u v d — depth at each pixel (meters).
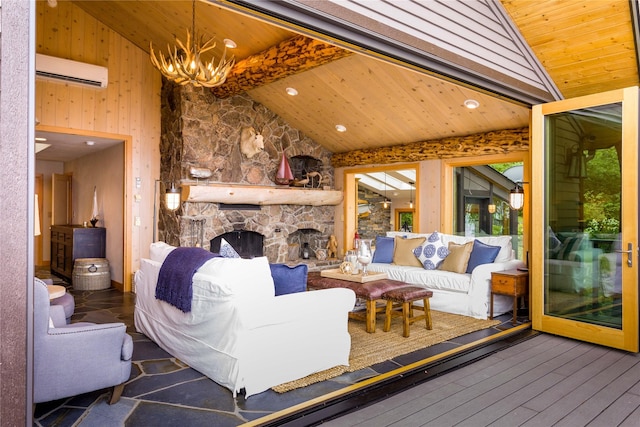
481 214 9.55
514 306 4.72
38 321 2.43
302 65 5.30
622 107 3.93
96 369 2.62
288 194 7.68
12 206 1.53
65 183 9.01
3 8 1.52
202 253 3.45
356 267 4.97
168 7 5.34
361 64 5.63
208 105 6.82
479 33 3.77
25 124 1.56
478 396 2.88
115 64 6.52
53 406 2.72
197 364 3.28
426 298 4.43
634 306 3.81
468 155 6.53
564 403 2.78
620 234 3.96
